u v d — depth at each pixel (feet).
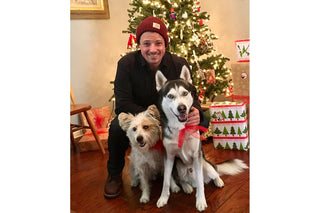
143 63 7.06
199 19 11.51
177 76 7.43
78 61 13.26
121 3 14.74
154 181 7.79
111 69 14.78
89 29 13.51
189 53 11.68
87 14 13.24
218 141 10.27
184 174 6.65
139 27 6.71
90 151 10.93
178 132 5.74
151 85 7.32
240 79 10.84
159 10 10.52
